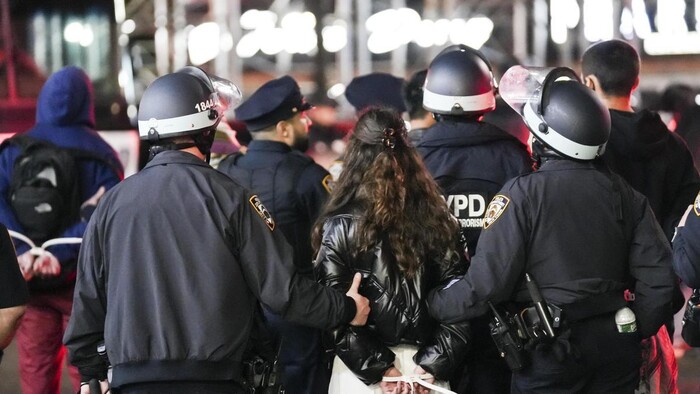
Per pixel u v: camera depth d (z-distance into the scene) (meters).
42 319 12.31
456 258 9.23
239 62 36.69
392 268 9.04
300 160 11.86
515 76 9.20
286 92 11.95
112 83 26.53
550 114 8.98
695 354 16.69
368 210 9.06
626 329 8.91
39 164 12.03
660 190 10.84
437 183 10.23
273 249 8.30
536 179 8.98
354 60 36.62
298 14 37.75
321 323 8.53
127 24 31.11
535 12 35.72
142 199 8.26
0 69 26.30
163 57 31.72
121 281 8.20
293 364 11.80
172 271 8.14
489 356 10.20
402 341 9.15
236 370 8.21
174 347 8.05
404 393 9.14
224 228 8.20
